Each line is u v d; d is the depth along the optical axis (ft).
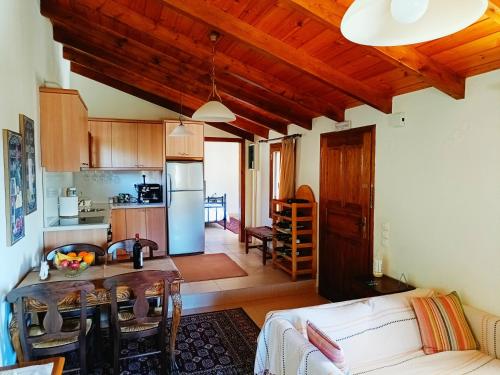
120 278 7.95
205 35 11.23
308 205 15.42
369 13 3.55
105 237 12.00
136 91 20.94
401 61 8.17
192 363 9.70
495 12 6.05
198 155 20.84
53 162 11.37
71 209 13.73
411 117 10.37
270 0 8.32
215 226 29.73
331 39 9.14
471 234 8.64
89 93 20.29
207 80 14.70
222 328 11.87
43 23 12.20
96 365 9.40
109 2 10.61
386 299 8.85
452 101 9.07
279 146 19.45
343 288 13.74
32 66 10.32
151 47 13.01
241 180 23.70
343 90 10.68
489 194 8.21
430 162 9.75
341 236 13.84
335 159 14.15
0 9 7.42
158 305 9.96
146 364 9.53
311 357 6.20
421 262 10.12
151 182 21.56
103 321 11.00
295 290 15.34
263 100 15.20
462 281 8.91
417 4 3.14
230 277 15.89
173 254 20.17
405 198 10.65
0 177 7.25
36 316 9.02
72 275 8.94
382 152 11.57
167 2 8.66
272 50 9.73
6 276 7.54
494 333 7.81
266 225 21.47
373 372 7.33
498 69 7.94
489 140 8.18
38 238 10.69
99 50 15.34
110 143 19.56
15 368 5.08
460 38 7.57
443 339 8.14
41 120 11.21
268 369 7.66
